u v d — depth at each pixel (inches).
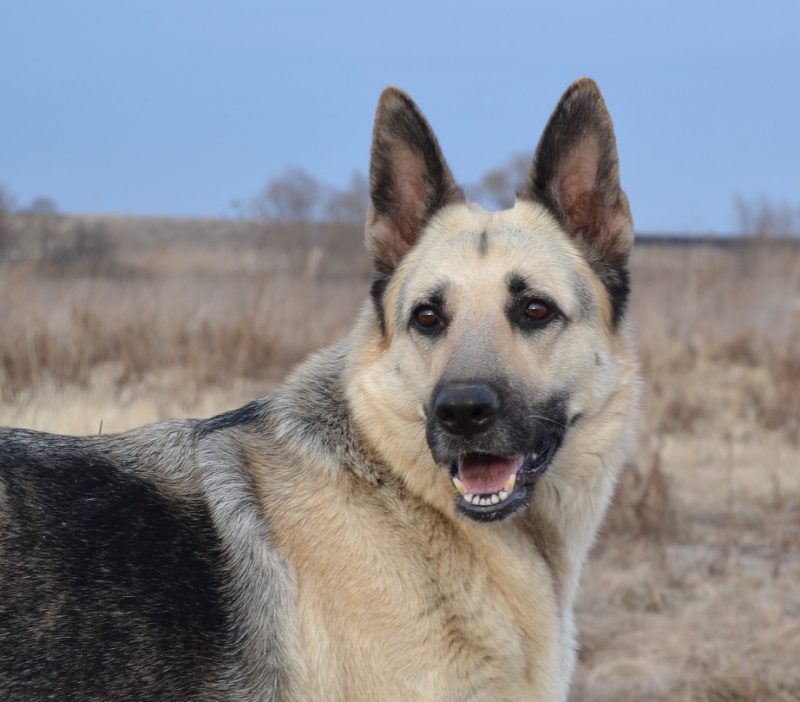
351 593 135.0
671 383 478.3
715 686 205.5
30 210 676.1
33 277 454.6
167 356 440.8
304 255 852.6
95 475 137.8
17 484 133.0
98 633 127.7
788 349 516.7
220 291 579.2
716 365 539.5
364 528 137.9
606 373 151.5
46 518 131.6
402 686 133.5
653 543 279.6
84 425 282.4
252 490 141.8
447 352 140.3
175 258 808.3
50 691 125.2
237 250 899.4
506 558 140.5
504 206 173.6
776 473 326.0
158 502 137.7
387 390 144.8
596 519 153.9
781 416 415.5
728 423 417.7
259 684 132.1
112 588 129.9
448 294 144.6
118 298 520.1
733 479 343.3
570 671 148.6
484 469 138.9
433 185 158.9
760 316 620.1
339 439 145.3
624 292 158.7
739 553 279.0
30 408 287.4
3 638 124.6
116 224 1022.4
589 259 156.7
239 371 442.0
